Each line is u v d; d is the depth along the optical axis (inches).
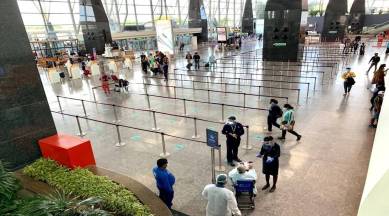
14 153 261.4
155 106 504.7
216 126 387.9
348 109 426.9
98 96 608.4
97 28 1189.1
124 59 1086.4
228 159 282.4
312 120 387.9
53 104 561.3
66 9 1326.3
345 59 927.0
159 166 199.8
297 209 210.8
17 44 253.0
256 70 762.8
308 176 253.0
